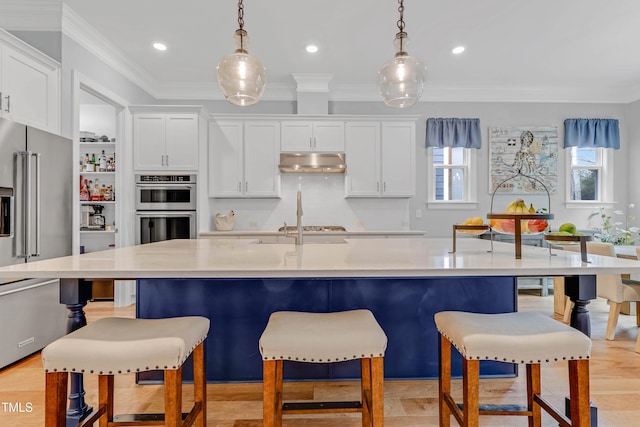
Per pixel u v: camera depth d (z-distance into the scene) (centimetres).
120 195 397
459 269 131
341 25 324
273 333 128
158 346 120
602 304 402
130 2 288
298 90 453
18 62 259
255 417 182
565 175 494
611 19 315
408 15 307
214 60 396
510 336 126
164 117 409
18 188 244
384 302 211
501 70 427
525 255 169
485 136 491
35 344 262
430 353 214
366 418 146
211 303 207
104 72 362
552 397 201
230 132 443
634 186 490
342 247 211
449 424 156
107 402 148
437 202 488
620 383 217
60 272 126
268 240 418
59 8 294
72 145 301
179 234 411
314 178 477
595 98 492
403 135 450
